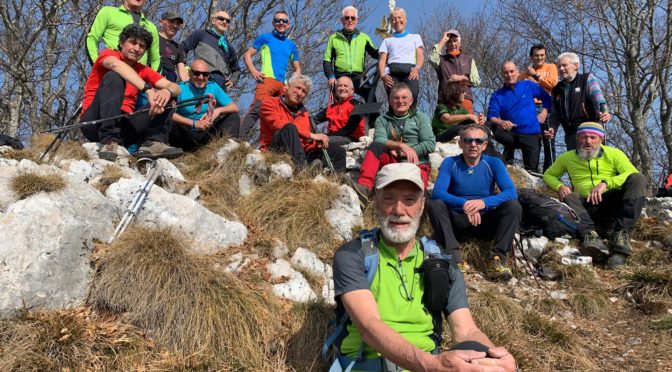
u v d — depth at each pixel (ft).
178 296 12.41
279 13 26.35
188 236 14.90
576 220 19.02
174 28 24.95
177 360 11.73
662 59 40.55
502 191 17.53
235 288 13.19
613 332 14.99
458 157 18.30
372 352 10.29
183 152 19.69
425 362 8.55
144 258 12.75
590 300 15.96
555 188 20.54
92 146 18.12
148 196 14.93
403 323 10.30
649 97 41.93
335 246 17.24
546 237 19.35
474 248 17.95
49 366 10.78
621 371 13.30
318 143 21.40
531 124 26.00
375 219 19.12
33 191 12.90
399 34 26.89
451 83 25.45
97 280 12.67
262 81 25.84
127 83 19.26
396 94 20.51
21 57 34.63
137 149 19.35
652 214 22.15
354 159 23.47
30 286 11.72
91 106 18.40
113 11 21.59
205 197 17.92
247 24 47.93
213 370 11.68
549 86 28.60
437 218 17.07
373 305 9.86
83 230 12.86
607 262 18.89
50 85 40.50
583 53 51.47
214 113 20.53
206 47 25.43
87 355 11.20
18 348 10.88
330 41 27.43
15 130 37.78
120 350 11.58
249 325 12.65
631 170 19.48
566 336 14.14
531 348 13.79
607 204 20.08
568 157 20.75
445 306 10.46
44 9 33.76
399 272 10.48
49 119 40.73
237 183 19.03
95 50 21.31
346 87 24.84
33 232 12.10
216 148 19.98
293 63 27.40
